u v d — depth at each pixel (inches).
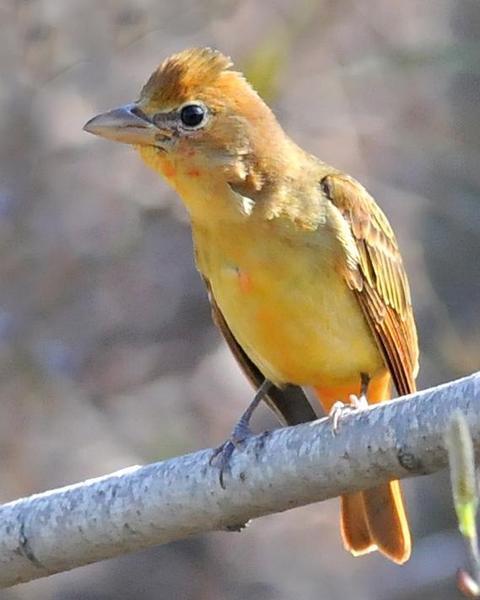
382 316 374.3
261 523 646.5
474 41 554.3
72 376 580.1
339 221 361.1
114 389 592.4
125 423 591.5
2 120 567.5
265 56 508.1
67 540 306.8
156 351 601.0
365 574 624.4
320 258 356.8
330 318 358.9
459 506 239.9
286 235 354.6
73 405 581.6
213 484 299.6
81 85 574.9
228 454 299.9
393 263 386.9
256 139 356.5
